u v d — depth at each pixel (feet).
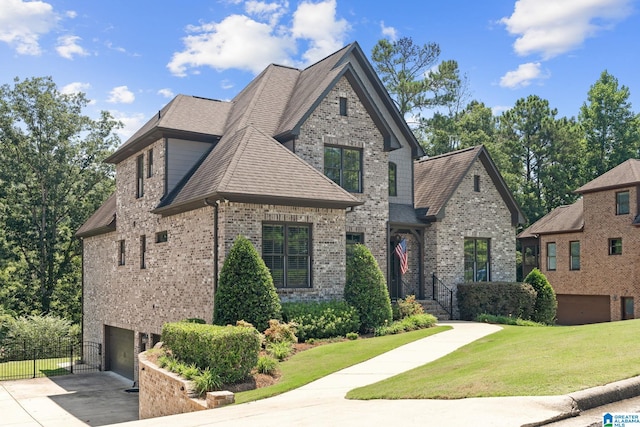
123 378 84.07
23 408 64.90
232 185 55.06
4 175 130.62
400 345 50.70
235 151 60.70
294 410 29.68
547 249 122.21
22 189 134.51
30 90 132.98
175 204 61.67
